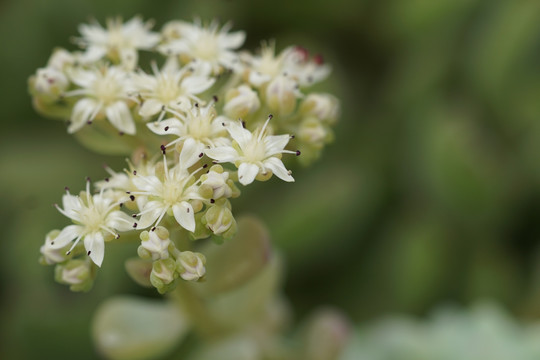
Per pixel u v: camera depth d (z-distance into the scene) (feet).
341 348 0.86
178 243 0.74
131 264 0.75
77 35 1.03
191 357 0.89
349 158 1.00
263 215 0.96
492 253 0.98
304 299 0.98
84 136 0.79
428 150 0.97
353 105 1.01
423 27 1.01
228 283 0.79
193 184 0.72
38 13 1.02
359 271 0.98
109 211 0.73
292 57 0.79
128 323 0.84
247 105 0.74
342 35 1.04
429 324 0.93
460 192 0.97
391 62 1.04
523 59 0.99
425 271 0.96
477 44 1.00
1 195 0.99
